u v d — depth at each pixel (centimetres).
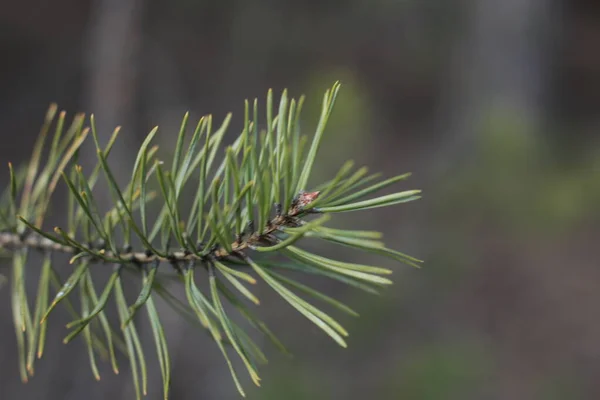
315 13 477
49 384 243
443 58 529
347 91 207
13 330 269
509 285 326
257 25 436
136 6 251
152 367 217
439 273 297
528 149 284
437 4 504
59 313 255
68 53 428
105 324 75
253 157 70
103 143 232
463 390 269
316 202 70
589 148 322
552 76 652
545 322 329
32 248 80
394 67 544
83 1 445
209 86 420
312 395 241
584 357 315
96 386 233
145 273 74
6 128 404
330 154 203
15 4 421
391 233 296
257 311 253
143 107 291
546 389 298
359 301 282
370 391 258
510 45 491
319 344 265
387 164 455
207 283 187
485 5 494
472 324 305
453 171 306
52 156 79
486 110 326
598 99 769
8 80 415
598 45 816
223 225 70
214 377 241
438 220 296
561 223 278
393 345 277
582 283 335
